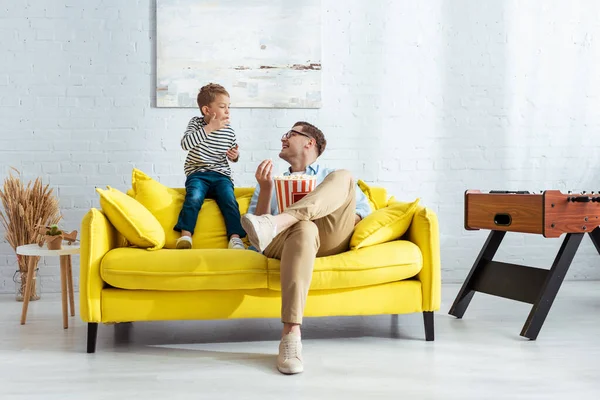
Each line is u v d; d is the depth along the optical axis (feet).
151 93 13.14
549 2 14.07
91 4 12.96
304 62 13.39
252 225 7.37
